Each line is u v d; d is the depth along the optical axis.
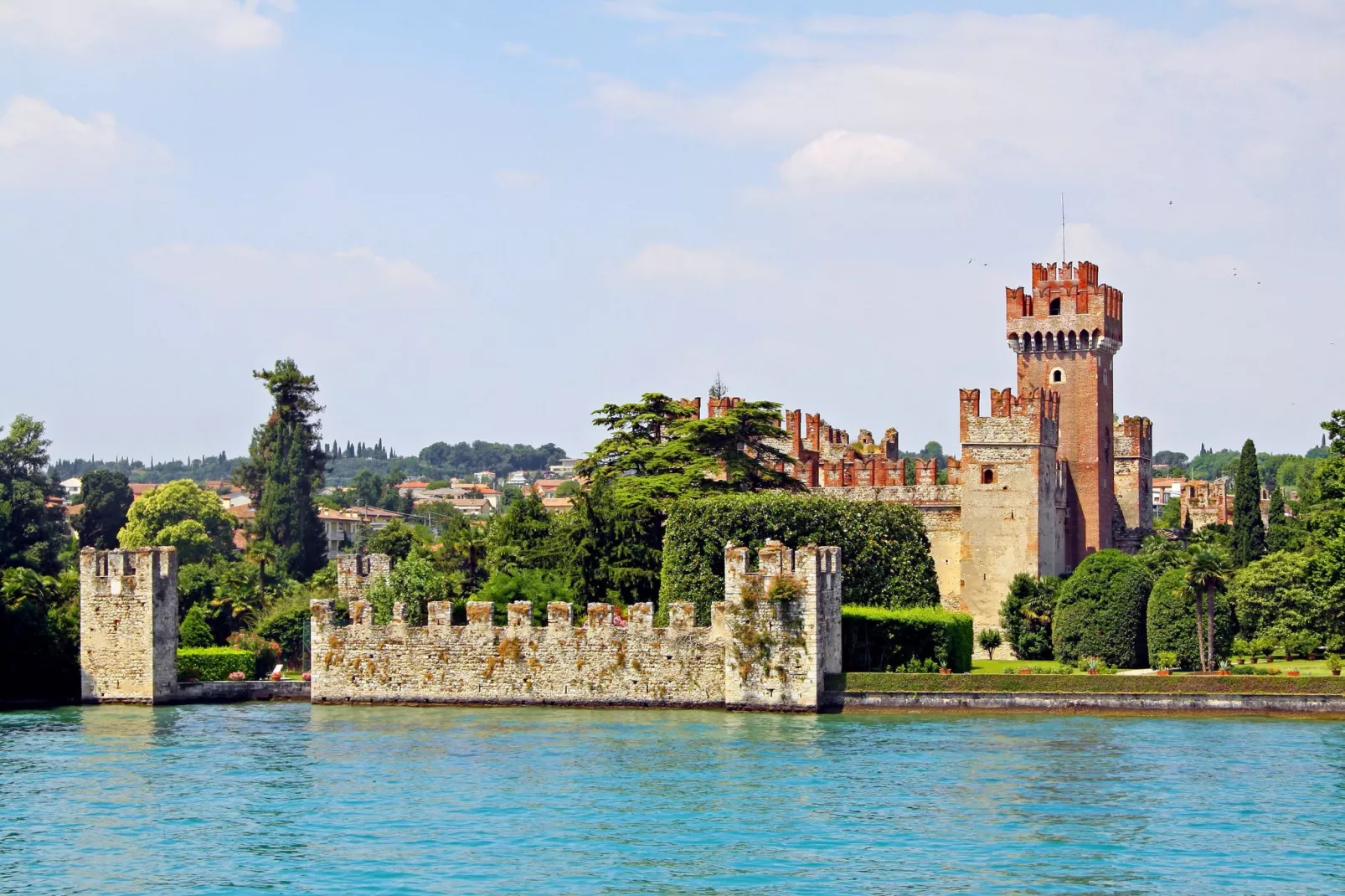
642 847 120.56
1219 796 136.25
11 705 199.12
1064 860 117.06
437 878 113.38
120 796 139.00
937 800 135.12
